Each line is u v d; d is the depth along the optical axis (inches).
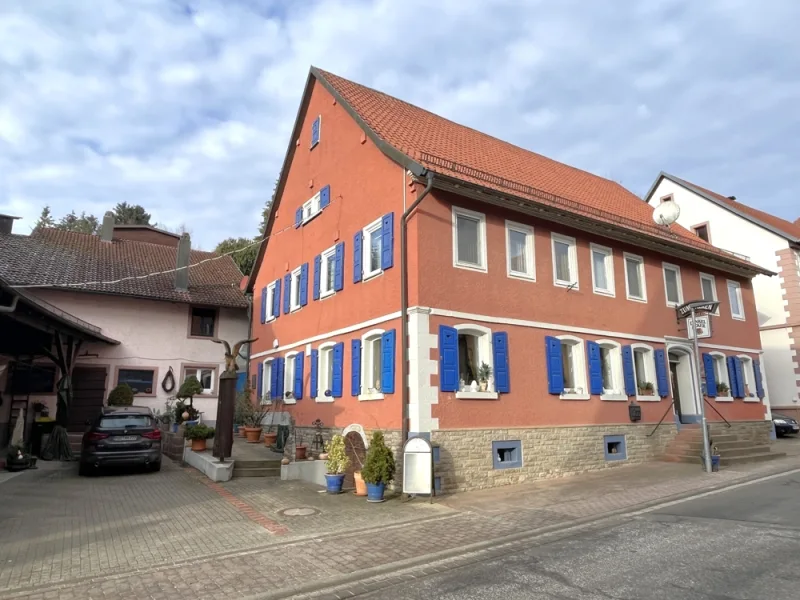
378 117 639.1
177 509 406.6
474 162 632.4
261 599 235.0
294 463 539.8
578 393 584.7
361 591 242.4
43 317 592.4
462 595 229.9
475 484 480.7
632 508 393.4
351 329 592.4
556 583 239.1
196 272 1069.1
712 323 791.7
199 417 847.1
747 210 1188.5
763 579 234.4
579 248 627.2
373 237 583.8
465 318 509.7
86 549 307.7
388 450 443.5
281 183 855.1
